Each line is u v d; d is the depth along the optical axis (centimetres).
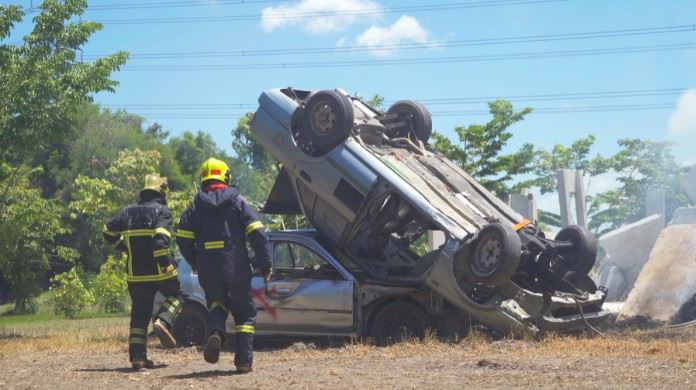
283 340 1582
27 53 2356
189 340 1595
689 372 988
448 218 1477
